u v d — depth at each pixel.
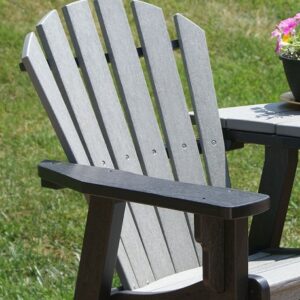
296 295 4.06
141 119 4.93
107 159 4.70
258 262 4.71
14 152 8.94
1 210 7.55
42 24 4.59
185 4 12.56
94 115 4.71
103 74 4.81
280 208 5.03
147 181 3.95
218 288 3.74
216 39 11.95
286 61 5.13
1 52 10.97
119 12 4.98
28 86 10.46
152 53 5.06
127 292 4.19
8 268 6.54
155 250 4.77
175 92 5.11
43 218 7.43
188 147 5.09
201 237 3.75
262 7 12.81
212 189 3.76
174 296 3.95
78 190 4.01
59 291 6.11
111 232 4.08
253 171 8.63
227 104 10.28
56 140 9.21
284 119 4.90
